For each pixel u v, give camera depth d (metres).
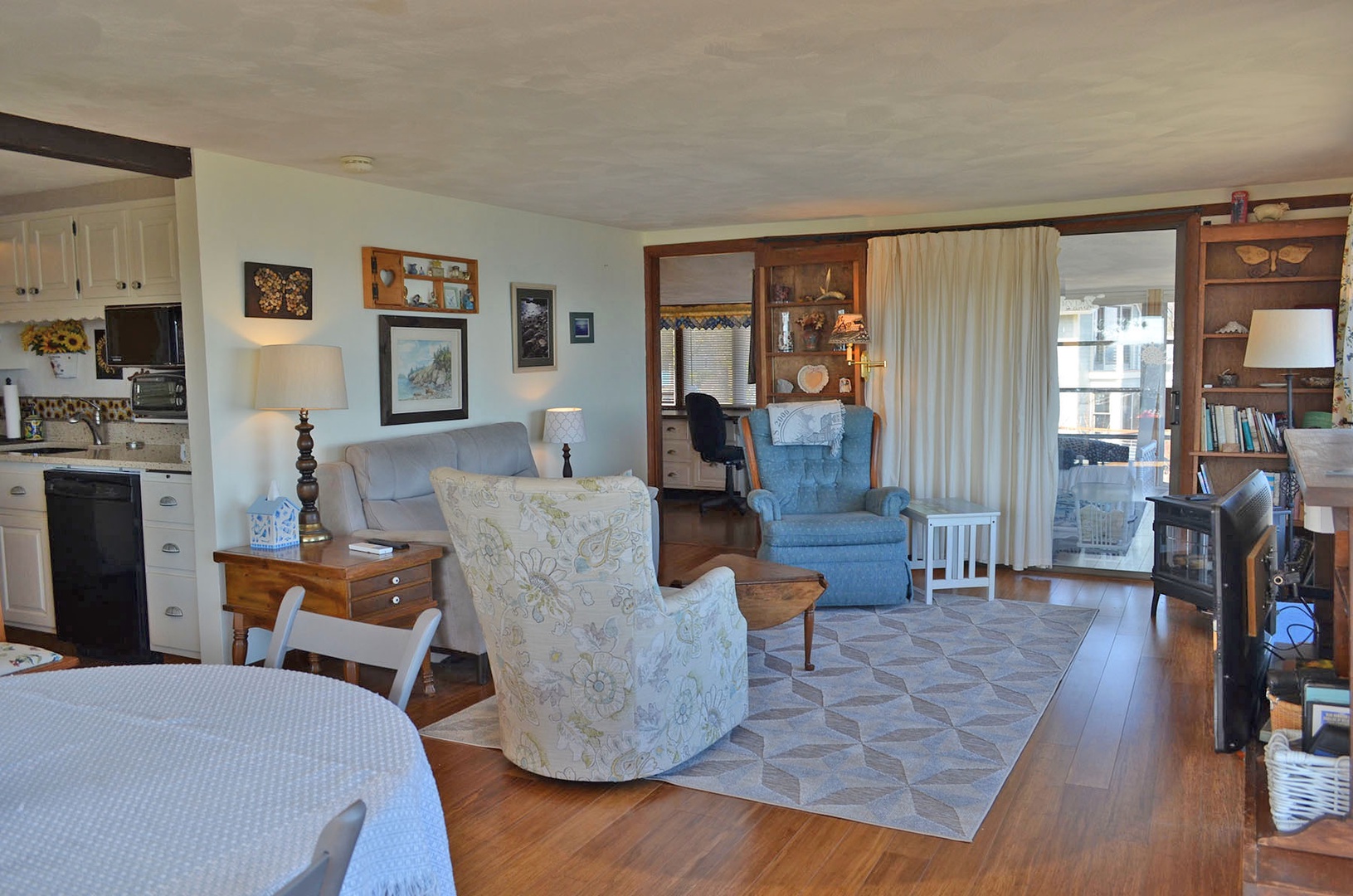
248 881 1.07
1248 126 3.93
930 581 5.35
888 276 6.32
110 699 1.62
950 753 3.33
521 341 6.09
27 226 4.90
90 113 3.47
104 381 5.25
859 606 5.31
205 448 4.16
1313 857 1.92
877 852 2.67
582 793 3.05
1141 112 3.68
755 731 3.54
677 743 3.14
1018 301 5.99
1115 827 2.78
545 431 6.03
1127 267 5.88
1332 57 3.00
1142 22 2.66
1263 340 4.92
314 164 4.43
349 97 3.31
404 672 1.67
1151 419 5.89
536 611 2.95
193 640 4.30
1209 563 4.78
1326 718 2.11
